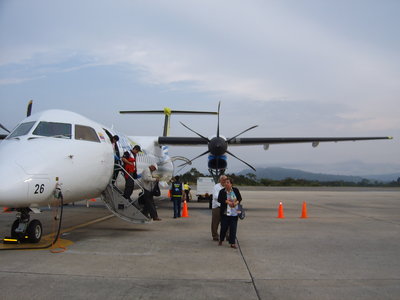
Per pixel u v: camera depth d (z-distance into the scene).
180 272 4.89
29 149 6.23
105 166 7.88
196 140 16.64
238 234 8.10
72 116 7.54
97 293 3.99
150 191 9.77
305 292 4.12
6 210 6.49
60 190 6.37
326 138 16.28
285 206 16.27
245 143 16.78
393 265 5.37
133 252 6.10
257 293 4.08
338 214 12.84
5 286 4.18
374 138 16.22
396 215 12.59
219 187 7.32
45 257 5.61
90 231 8.42
